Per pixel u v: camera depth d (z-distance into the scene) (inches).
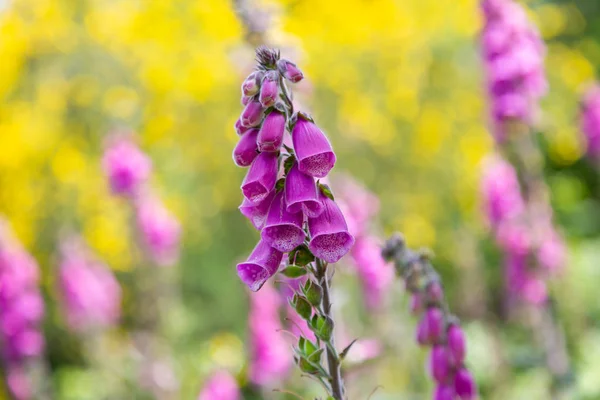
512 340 278.1
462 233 317.4
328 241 77.2
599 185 434.6
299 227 74.8
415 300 113.8
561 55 374.0
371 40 343.9
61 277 289.6
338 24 339.0
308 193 73.7
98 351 296.4
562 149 363.9
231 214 347.9
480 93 329.7
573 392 217.0
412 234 333.7
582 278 309.9
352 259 206.5
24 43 363.3
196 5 341.4
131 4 366.0
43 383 278.4
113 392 297.3
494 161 262.5
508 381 249.3
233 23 329.4
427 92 345.1
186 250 343.3
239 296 329.1
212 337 321.1
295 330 165.8
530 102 211.5
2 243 249.8
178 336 284.8
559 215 402.9
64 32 361.4
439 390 112.7
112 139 284.7
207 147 347.6
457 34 343.3
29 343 255.9
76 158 353.7
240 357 291.1
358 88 341.7
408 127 343.9
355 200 204.7
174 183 347.9
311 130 75.3
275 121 73.7
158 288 273.4
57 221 361.1
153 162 347.3
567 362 222.2
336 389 82.2
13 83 368.8
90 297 286.4
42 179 361.7
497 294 338.6
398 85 339.6
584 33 466.6
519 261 221.8
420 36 345.1
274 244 74.9
